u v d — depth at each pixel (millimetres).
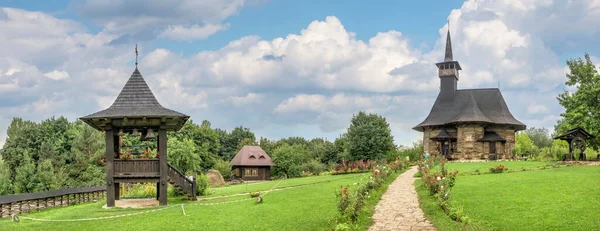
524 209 19484
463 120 60438
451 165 45219
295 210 22250
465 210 20094
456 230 16828
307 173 68688
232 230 18531
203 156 83938
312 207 22906
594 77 53031
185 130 83562
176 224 20219
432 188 24688
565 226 16516
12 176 71625
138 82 29203
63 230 20875
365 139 65312
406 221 18828
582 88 53750
